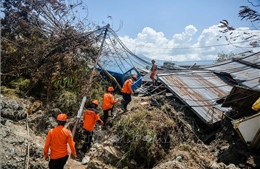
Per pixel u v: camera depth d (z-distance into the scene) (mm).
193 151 9438
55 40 12773
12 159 6785
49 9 13125
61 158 6410
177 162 7992
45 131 9570
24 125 9328
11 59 12336
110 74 14359
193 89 13484
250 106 11172
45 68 12180
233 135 10617
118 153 8922
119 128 9805
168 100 12938
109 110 11719
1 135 7402
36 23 13008
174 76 14586
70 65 12148
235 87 10477
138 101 13227
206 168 8602
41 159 7609
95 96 12273
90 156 8984
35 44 12875
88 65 13375
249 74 15250
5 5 12578
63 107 11055
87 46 13086
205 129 11852
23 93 11516
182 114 11859
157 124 9922
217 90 13906
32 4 12883
